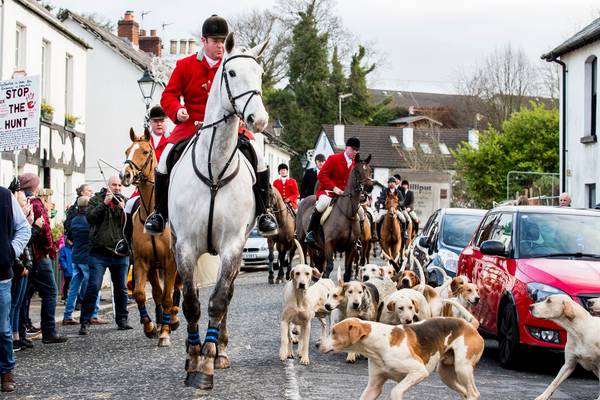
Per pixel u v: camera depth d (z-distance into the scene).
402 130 80.50
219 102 9.08
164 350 11.90
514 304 10.85
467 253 13.51
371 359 7.97
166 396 8.58
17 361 11.07
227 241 9.20
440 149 76.94
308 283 10.77
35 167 25.83
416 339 7.91
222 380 9.45
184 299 9.21
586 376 10.74
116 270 14.30
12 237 9.11
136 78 41.03
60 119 28.47
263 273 29.52
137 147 12.30
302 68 79.62
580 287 10.40
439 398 8.84
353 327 7.80
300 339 11.02
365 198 16.78
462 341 8.23
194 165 9.28
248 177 9.47
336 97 80.31
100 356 11.41
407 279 12.70
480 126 84.00
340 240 16.59
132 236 12.72
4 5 23.44
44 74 27.42
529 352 10.73
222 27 10.31
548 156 46.12
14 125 13.16
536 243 11.70
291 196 24.94
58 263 20.05
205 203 9.12
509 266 11.44
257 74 8.87
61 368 10.48
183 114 9.99
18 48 25.09
